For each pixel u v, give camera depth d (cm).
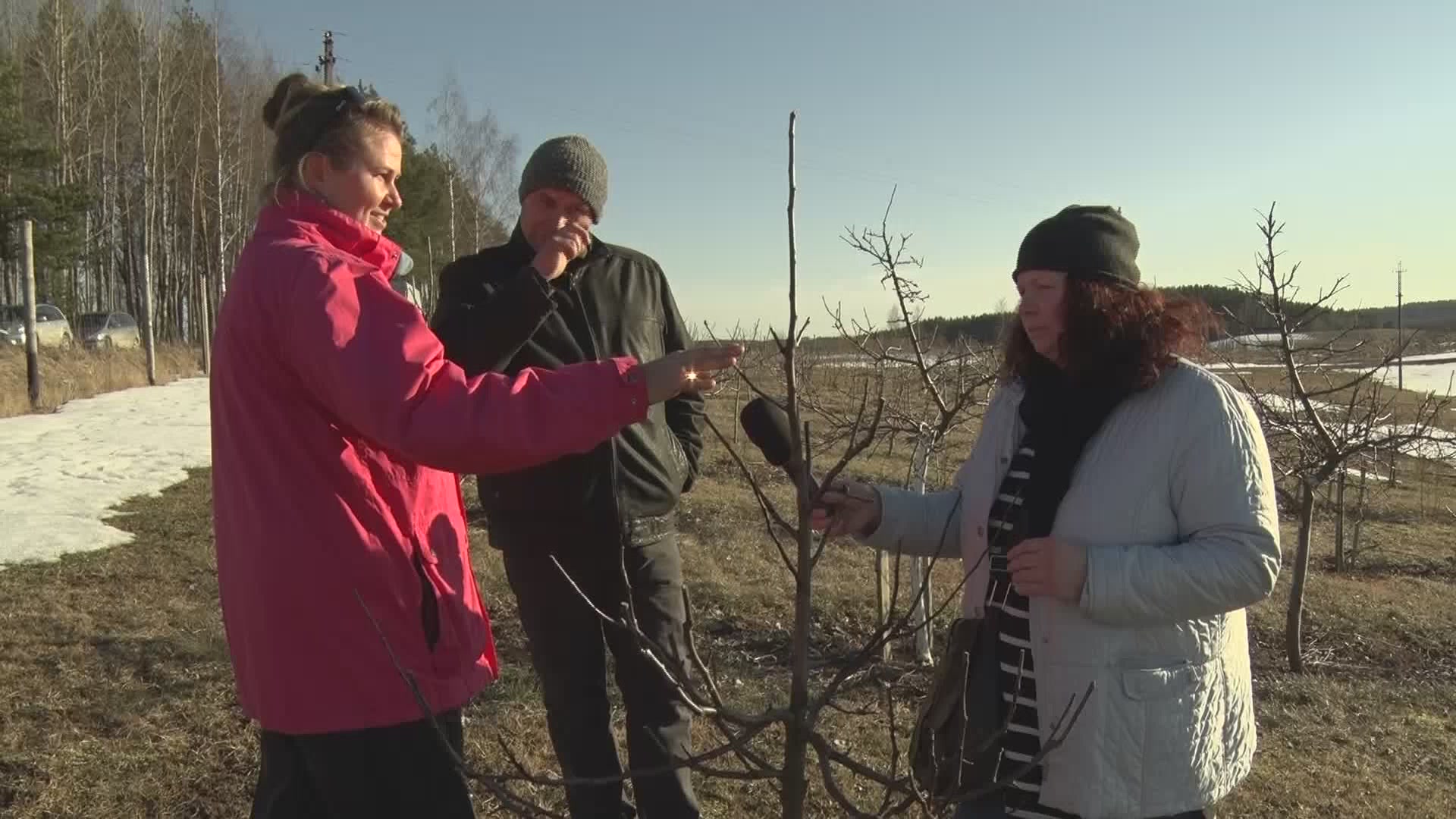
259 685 167
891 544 227
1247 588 174
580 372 153
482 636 194
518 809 140
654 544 266
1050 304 189
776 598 602
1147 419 185
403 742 170
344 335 151
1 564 635
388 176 180
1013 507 198
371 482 167
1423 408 781
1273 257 525
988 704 194
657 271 293
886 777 144
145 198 2911
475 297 258
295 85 185
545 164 255
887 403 539
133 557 670
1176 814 183
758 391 151
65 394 1645
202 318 2530
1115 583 172
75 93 3284
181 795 345
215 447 173
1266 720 452
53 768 355
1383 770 399
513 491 260
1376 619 617
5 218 2497
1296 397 570
